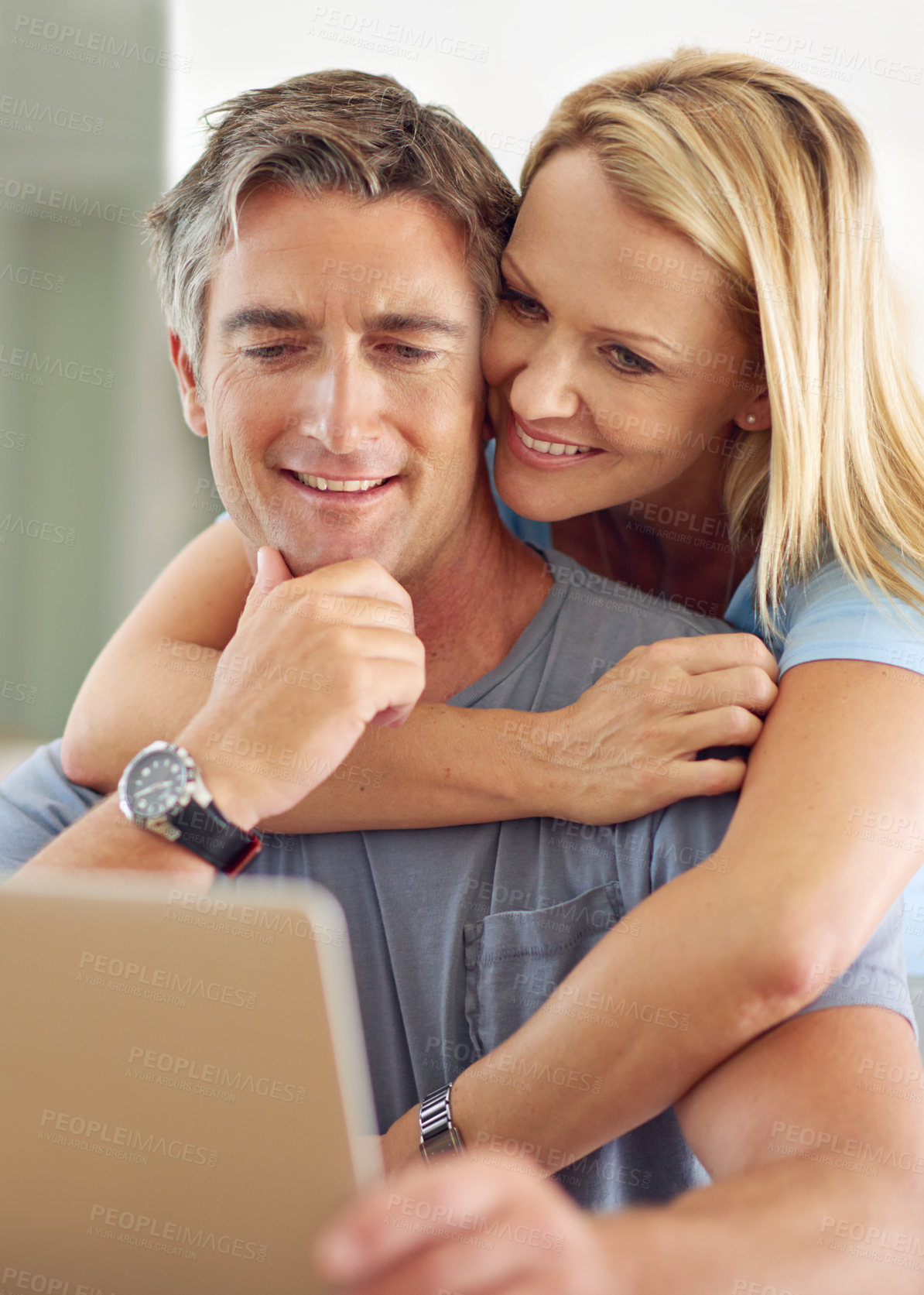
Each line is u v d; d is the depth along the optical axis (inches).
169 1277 27.0
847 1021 35.8
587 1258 24.7
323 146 41.0
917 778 38.3
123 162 123.4
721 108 44.4
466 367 44.3
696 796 42.6
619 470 47.4
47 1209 26.5
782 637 47.7
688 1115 37.2
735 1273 28.0
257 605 46.3
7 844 49.5
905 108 86.1
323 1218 26.3
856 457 47.4
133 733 49.0
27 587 133.2
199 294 45.2
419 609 47.6
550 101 98.6
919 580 45.3
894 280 59.6
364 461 43.2
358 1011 44.9
